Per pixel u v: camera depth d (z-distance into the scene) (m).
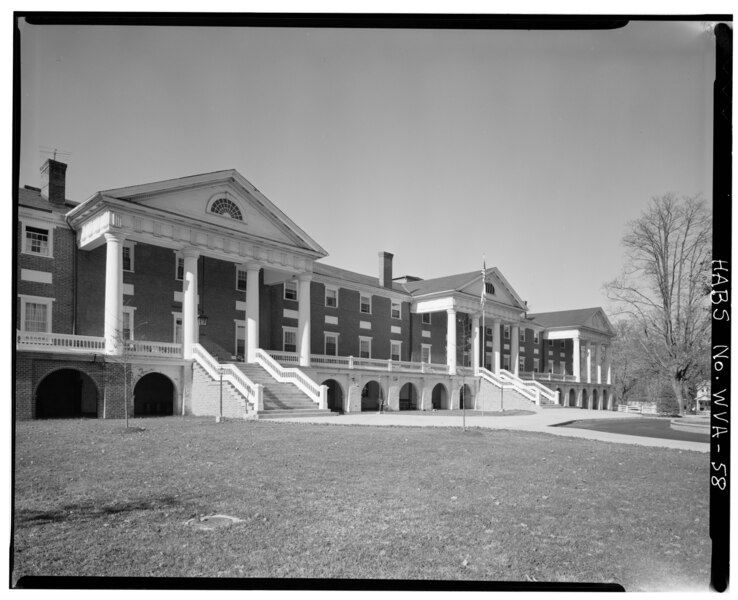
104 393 23.59
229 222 30.06
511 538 6.58
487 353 56.66
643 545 6.44
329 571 5.54
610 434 19.69
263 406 24.70
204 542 6.29
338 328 41.72
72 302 26.84
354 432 17.91
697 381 32.09
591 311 64.25
